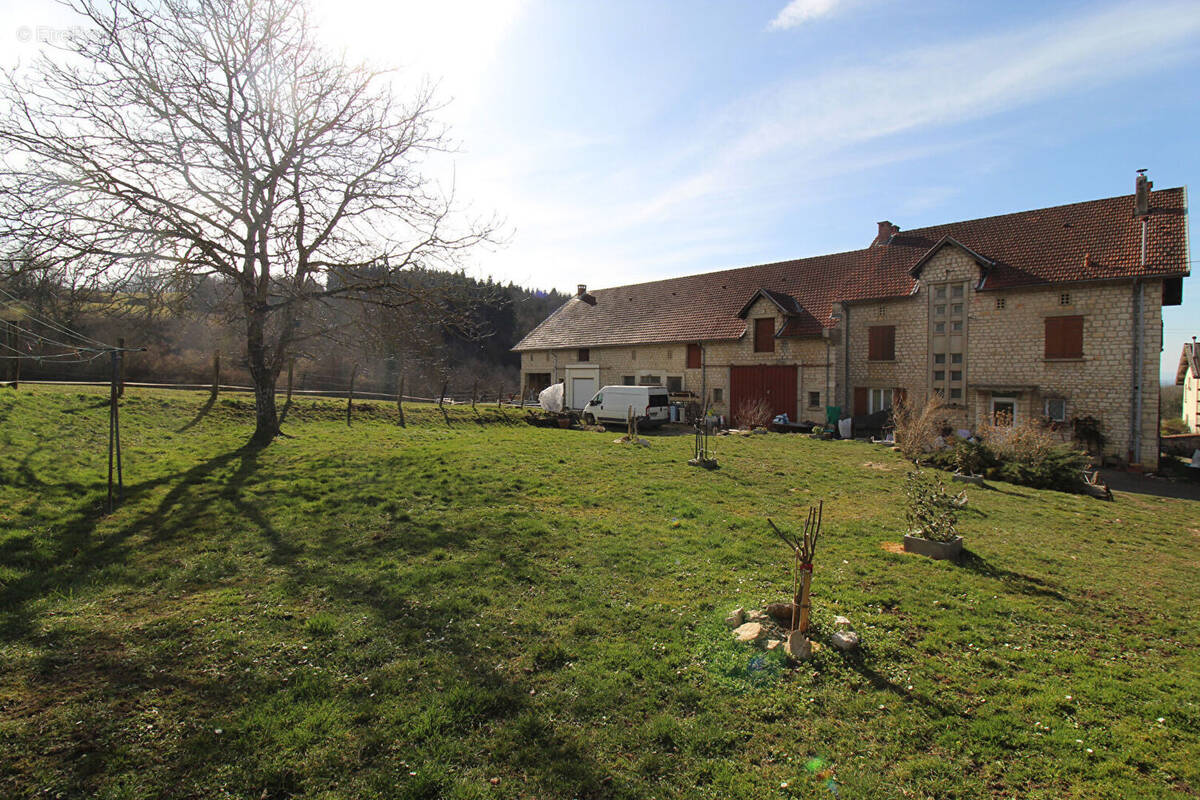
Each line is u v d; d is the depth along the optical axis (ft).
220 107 44.65
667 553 25.73
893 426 74.64
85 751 11.94
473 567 22.79
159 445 43.88
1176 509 44.70
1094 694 15.72
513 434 67.26
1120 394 65.21
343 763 12.01
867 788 12.01
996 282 72.95
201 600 19.21
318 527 27.12
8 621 17.03
